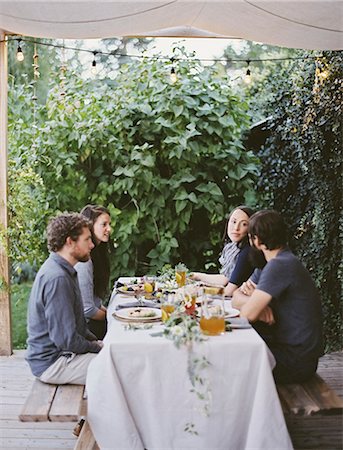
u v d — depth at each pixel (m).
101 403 2.61
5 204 4.71
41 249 5.29
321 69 4.68
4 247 4.69
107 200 5.40
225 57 8.49
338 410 2.66
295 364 2.92
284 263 2.93
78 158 5.35
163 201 5.31
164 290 3.64
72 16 3.59
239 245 4.17
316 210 4.82
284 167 5.39
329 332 4.91
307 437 3.28
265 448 2.55
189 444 2.64
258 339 2.63
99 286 3.88
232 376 2.59
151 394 2.61
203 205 5.36
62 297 2.92
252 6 3.52
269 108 5.64
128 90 5.30
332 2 3.40
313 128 4.77
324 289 4.87
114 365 2.60
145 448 2.70
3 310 4.75
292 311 2.93
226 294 3.89
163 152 5.31
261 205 5.70
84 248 3.10
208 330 2.69
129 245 5.38
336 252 4.76
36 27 3.79
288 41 4.04
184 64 5.36
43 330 2.98
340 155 4.58
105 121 5.19
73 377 2.93
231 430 2.63
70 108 5.24
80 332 3.16
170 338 2.63
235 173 5.44
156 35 4.66
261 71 8.23
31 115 5.66
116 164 5.36
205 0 3.45
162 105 5.25
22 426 3.46
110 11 3.53
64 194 5.37
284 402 2.73
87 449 2.92
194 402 2.61
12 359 4.69
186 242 5.61
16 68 8.00
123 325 2.90
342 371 4.43
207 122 5.29
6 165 4.70
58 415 2.61
